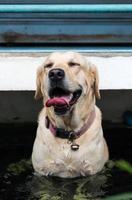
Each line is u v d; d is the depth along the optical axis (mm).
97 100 2135
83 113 1664
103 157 1744
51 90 1584
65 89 1568
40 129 1726
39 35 2066
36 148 1722
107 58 1981
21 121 2168
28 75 1973
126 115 2145
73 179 1695
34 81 1975
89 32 2066
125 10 1887
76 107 1632
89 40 2076
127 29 2062
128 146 1975
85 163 1679
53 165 1679
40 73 1710
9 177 1716
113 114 2176
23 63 1968
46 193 1599
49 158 1681
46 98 1669
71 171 1685
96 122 1728
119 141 2021
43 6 1875
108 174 1721
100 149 1715
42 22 2051
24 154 1900
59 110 1567
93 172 1710
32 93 2104
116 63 1979
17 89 1978
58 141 1667
